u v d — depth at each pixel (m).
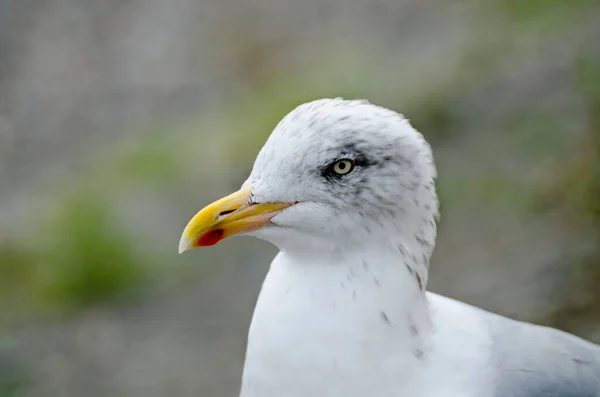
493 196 11.51
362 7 17.94
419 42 15.88
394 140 5.21
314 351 5.14
